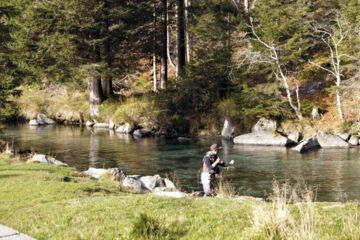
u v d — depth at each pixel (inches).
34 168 477.1
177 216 223.1
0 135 1099.3
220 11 1224.2
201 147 900.0
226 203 284.8
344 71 1082.1
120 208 252.4
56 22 1177.4
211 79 1231.5
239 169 639.8
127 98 1384.1
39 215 241.3
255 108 1007.6
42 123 1455.5
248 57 1101.7
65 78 1234.0
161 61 1380.4
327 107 1028.5
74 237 185.9
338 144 872.3
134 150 853.2
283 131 981.2
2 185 354.9
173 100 1210.6
